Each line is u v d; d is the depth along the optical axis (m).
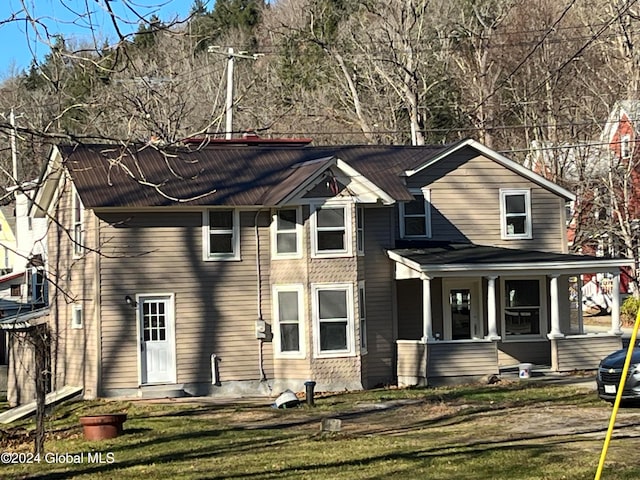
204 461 17.27
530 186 32.97
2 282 47.72
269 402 27.05
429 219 32.16
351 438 19.58
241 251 29.81
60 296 30.98
